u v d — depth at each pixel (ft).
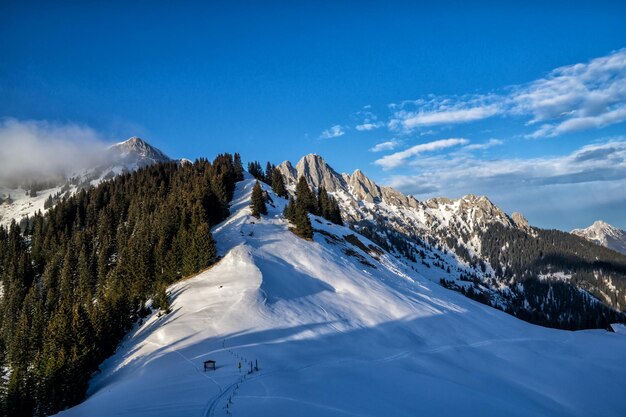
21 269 414.00
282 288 302.86
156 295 286.05
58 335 217.97
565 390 227.40
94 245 442.91
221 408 128.88
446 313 336.29
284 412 127.34
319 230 447.01
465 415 155.53
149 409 129.90
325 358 211.61
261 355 201.05
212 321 237.86
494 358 264.11
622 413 208.23
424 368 220.64
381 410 144.05
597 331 436.35
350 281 343.87
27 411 192.75
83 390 190.80
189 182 524.93
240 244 358.64
